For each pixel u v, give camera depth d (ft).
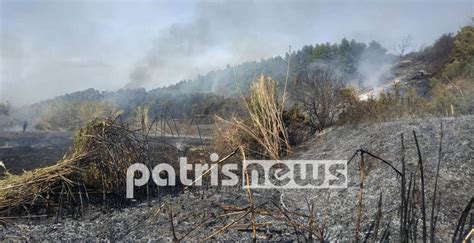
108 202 22.31
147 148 24.99
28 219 20.17
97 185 23.25
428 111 35.76
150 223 18.66
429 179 19.36
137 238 16.89
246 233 16.37
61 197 21.33
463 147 21.70
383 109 35.27
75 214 20.89
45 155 34.78
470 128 24.17
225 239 15.85
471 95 36.63
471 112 34.55
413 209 10.79
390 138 25.61
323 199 20.98
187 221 18.52
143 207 21.34
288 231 16.21
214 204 20.58
